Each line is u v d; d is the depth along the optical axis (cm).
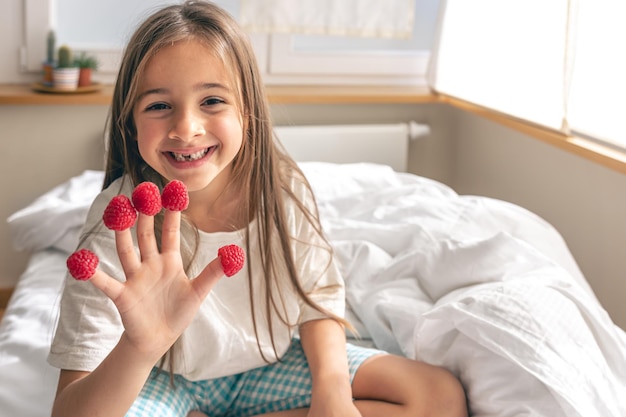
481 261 162
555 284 147
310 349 140
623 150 203
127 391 109
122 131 130
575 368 131
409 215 194
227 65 126
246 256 139
